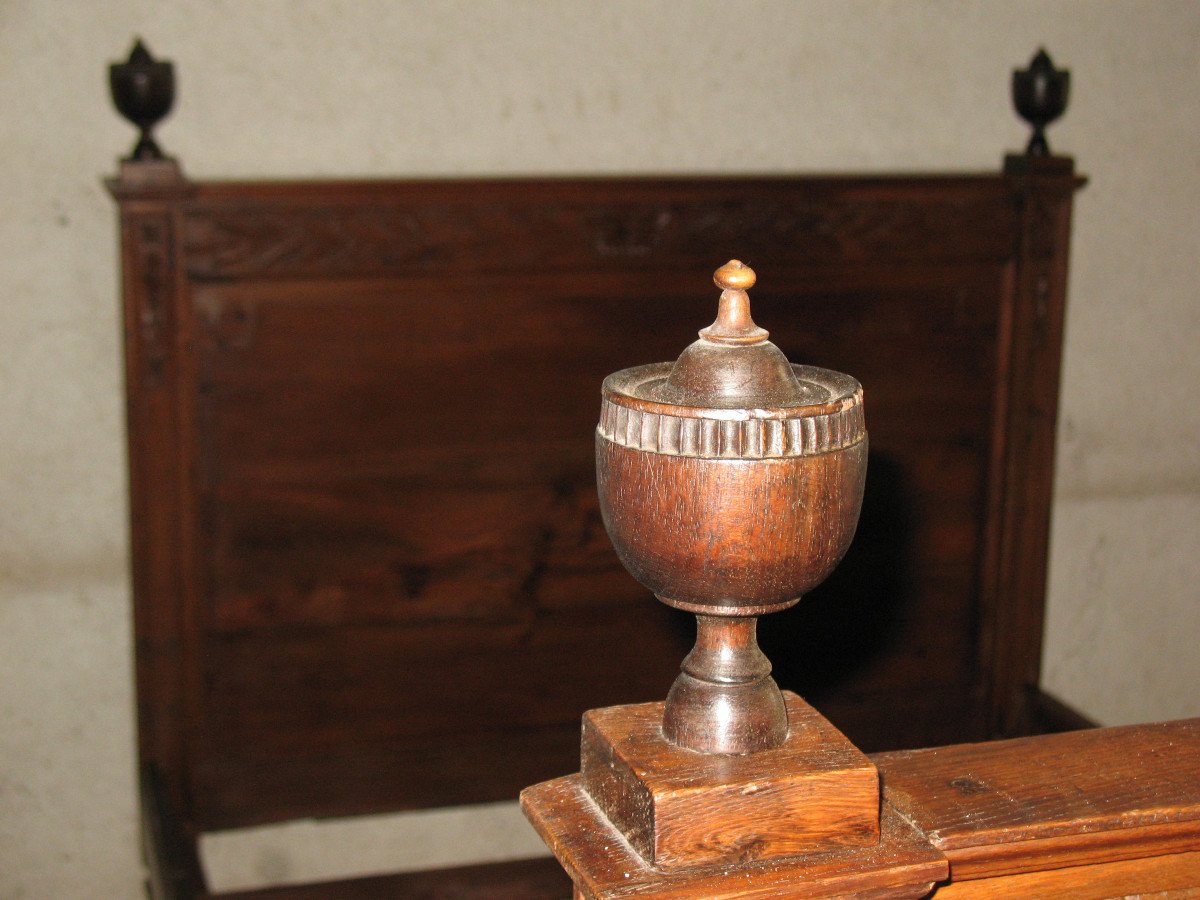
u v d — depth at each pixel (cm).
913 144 312
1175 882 108
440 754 286
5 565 283
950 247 290
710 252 279
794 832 93
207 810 274
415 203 261
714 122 300
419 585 278
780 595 92
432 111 285
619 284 276
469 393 273
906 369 294
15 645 287
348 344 264
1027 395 299
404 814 304
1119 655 357
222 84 273
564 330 275
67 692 292
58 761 295
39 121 266
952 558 304
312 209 256
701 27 294
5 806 294
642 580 96
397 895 250
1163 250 335
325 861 316
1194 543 355
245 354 259
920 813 102
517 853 328
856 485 91
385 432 270
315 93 278
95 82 267
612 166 296
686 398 90
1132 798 105
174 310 250
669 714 97
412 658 281
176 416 254
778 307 286
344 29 277
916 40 307
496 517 279
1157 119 327
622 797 95
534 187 267
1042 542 307
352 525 272
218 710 272
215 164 276
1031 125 298
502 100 288
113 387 281
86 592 288
